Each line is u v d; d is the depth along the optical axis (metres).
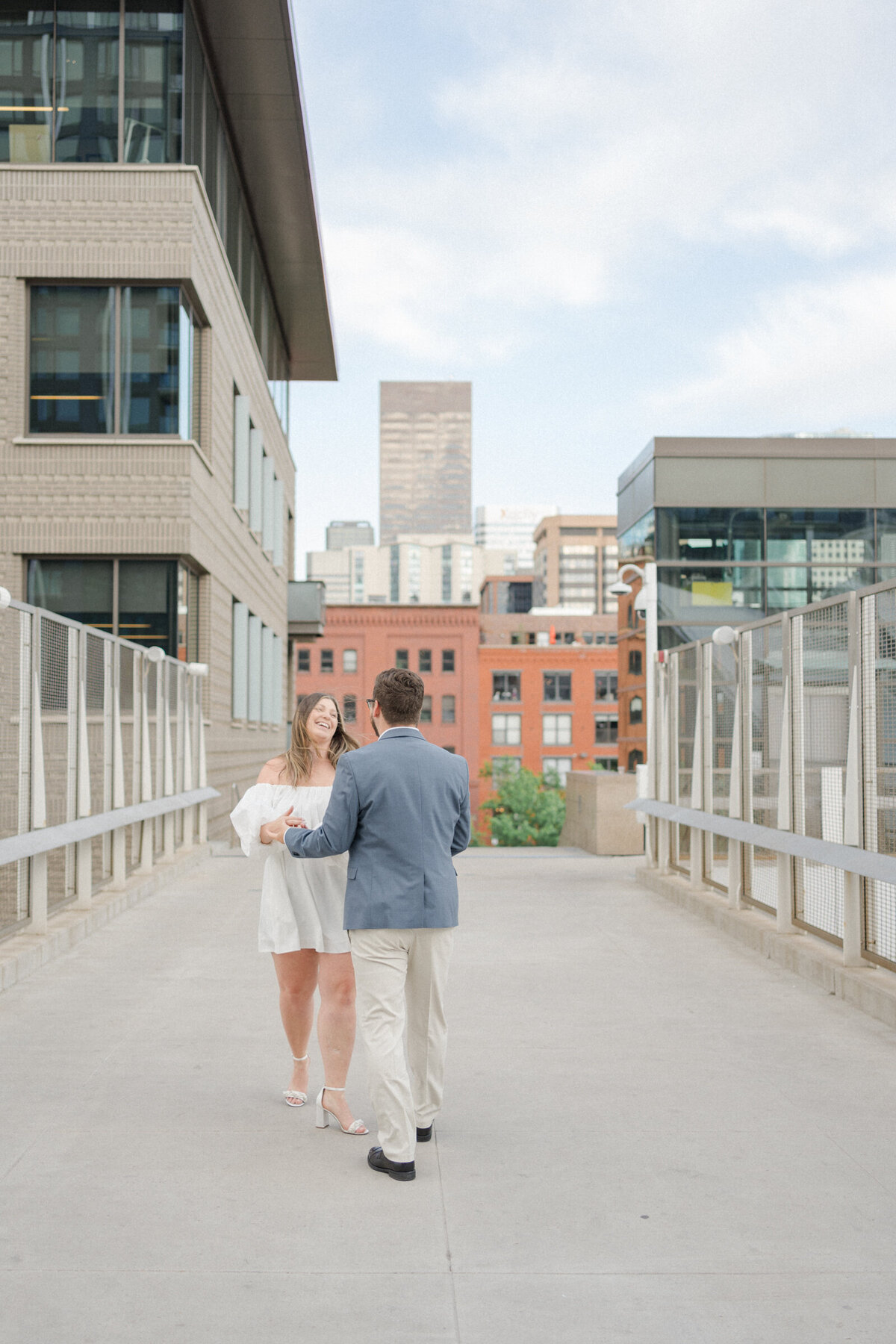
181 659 18.25
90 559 18.08
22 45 17.97
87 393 17.97
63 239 17.78
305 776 4.99
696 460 25.73
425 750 4.52
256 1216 3.92
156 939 9.70
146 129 17.91
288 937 4.93
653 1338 3.11
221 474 20.92
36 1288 3.38
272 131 21.77
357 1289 3.39
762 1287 3.41
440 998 4.60
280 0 17.91
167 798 14.53
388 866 4.40
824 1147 4.65
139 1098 5.29
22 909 8.80
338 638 81.56
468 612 81.75
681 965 8.61
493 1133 4.80
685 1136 4.79
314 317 31.28
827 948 8.39
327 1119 4.91
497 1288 3.40
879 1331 3.15
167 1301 3.31
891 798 7.11
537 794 65.44
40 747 8.90
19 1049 6.13
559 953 9.16
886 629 7.16
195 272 18.06
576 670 82.62
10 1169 4.37
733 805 10.59
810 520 25.70
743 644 10.45
